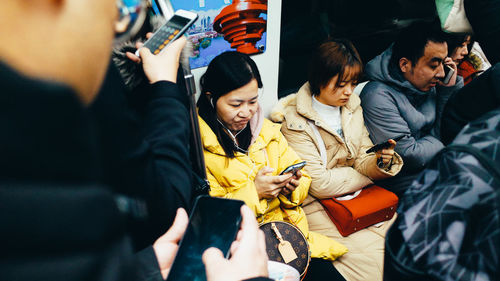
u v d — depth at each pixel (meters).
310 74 1.88
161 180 0.50
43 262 0.21
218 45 1.77
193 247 0.59
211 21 1.68
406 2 2.38
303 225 1.81
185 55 0.88
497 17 1.59
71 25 0.22
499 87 1.28
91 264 0.23
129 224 0.40
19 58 0.20
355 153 2.04
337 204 1.85
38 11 0.20
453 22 2.01
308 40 2.16
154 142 0.58
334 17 2.18
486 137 0.59
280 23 1.96
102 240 0.24
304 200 1.99
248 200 1.54
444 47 1.85
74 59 0.22
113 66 0.42
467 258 0.55
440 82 2.23
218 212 0.62
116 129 0.35
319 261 1.67
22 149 0.20
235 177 1.63
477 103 1.39
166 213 0.53
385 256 0.67
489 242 0.52
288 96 2.07
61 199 0.22
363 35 2.34
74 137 0.22
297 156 1.90
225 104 1.49
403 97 2.08
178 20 0.77
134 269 0.28
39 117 0.20
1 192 0.20
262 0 1.77
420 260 0.59
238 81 1.43
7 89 0.19
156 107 0.62
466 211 0.56
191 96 0.98
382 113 2.07
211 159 1.62
